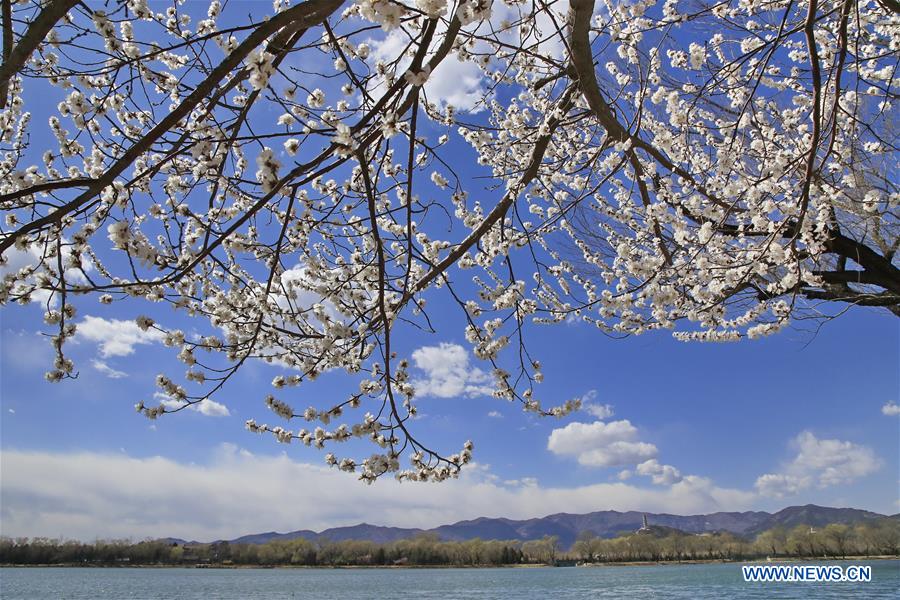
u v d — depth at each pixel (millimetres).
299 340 4875
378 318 4504
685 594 42062
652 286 5145
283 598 44219
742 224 5594
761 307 7273
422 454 4488
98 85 4707
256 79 2906
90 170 4953
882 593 36125
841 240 7008
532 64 5867
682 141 5625
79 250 3445
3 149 4855
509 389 5598
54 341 3547
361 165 3293
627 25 5410
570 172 6766
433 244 5914
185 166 4805
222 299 4949
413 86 3244
